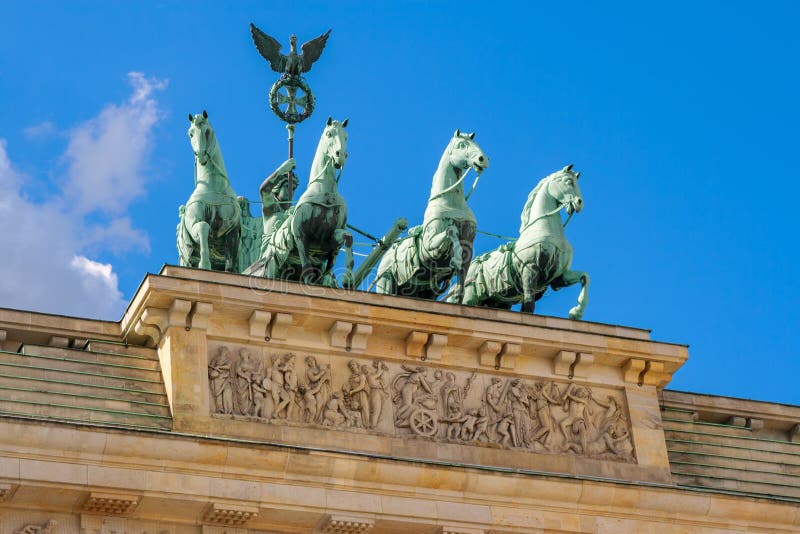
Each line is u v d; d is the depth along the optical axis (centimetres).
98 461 8044
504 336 9081
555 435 9144
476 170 9638
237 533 8288
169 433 8169
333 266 9425
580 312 9750
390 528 8544
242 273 9612
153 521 8188
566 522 8850
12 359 8419
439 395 8981
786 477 9638
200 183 9338
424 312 8944
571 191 9806
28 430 7950
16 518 8000
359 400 8794
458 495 8669
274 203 10362
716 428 9706
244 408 8581
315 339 8819
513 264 9744
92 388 8431
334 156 9375
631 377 9369
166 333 8600
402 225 9988
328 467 8412
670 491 9069
